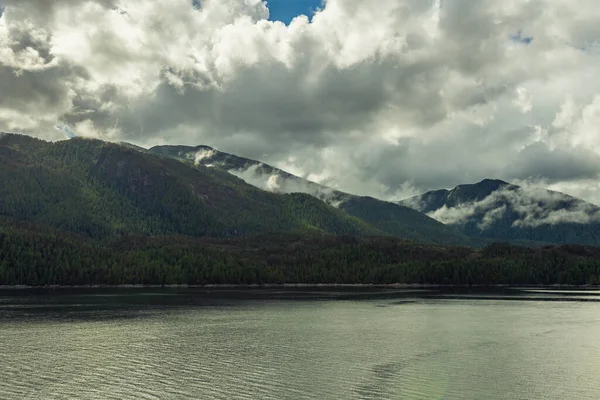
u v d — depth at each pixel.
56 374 89.31
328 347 116.56
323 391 79.25
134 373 90.19
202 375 88.88
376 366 96.56
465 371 92.88
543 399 76.31
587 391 80.56
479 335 135.12
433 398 76.31
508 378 88.00
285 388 80.81
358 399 75.19
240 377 87.50
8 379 85.81
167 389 79.81
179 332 138.88
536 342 124.56
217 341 124.44
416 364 98.50
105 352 109.50
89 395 76.69
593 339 129.00
